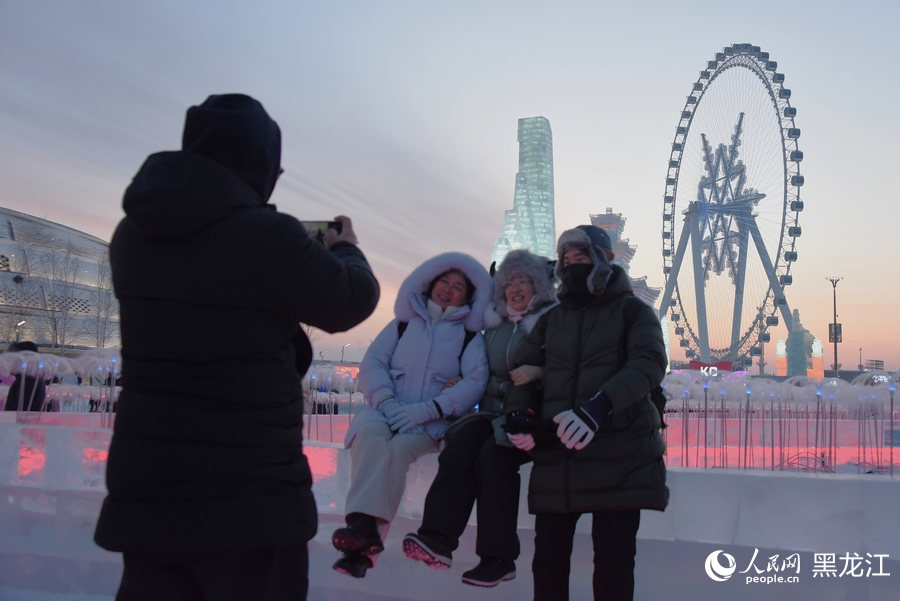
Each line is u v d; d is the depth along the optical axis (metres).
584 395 2.11
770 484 2.48
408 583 2.63
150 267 1.27
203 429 1.21
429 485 2.62
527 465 2.54
